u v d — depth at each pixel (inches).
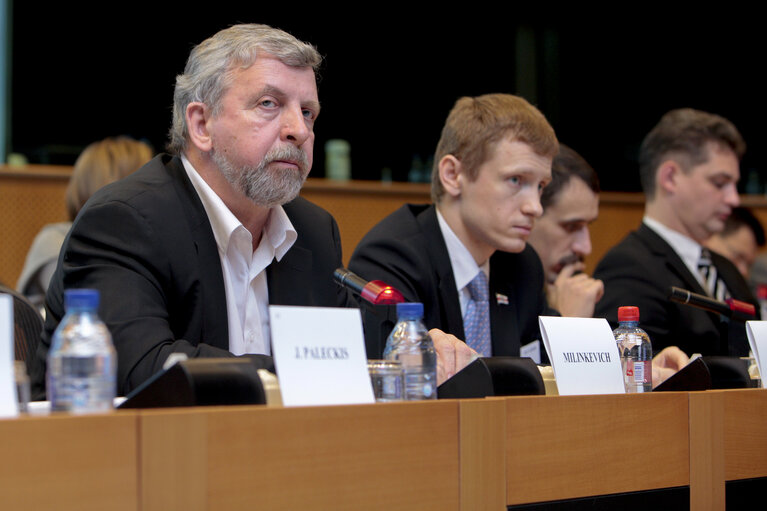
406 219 161.0
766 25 444.5
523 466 92.4
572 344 106.3
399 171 413.4
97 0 372.2
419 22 419.2
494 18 430.0
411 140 416.8
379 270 152.8
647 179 226.1
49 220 272.8
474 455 88.4
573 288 187.2
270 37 126.3
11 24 359.9
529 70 431.8
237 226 127.0
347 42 409.4
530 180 156.9
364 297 109.2
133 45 377.7
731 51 443.5
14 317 144.5
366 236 160.1
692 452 108.2
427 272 153.5
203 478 72.3
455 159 159.3
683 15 442.3
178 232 121.1
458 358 113.5
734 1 443.2
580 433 97.6
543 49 433.1
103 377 78.0
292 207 142.9
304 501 77.3
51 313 124.7
